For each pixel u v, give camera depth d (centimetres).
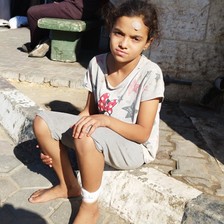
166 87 339
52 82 371
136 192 195
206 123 297
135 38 171
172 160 230
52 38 437
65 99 341
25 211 197
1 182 220
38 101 331
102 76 193
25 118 262
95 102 201
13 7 750
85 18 455
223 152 249
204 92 335
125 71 184
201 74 333
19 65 410
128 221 197
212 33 319
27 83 375
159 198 186
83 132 166
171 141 259
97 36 536
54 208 201
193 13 315
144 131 178
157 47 329
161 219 185
